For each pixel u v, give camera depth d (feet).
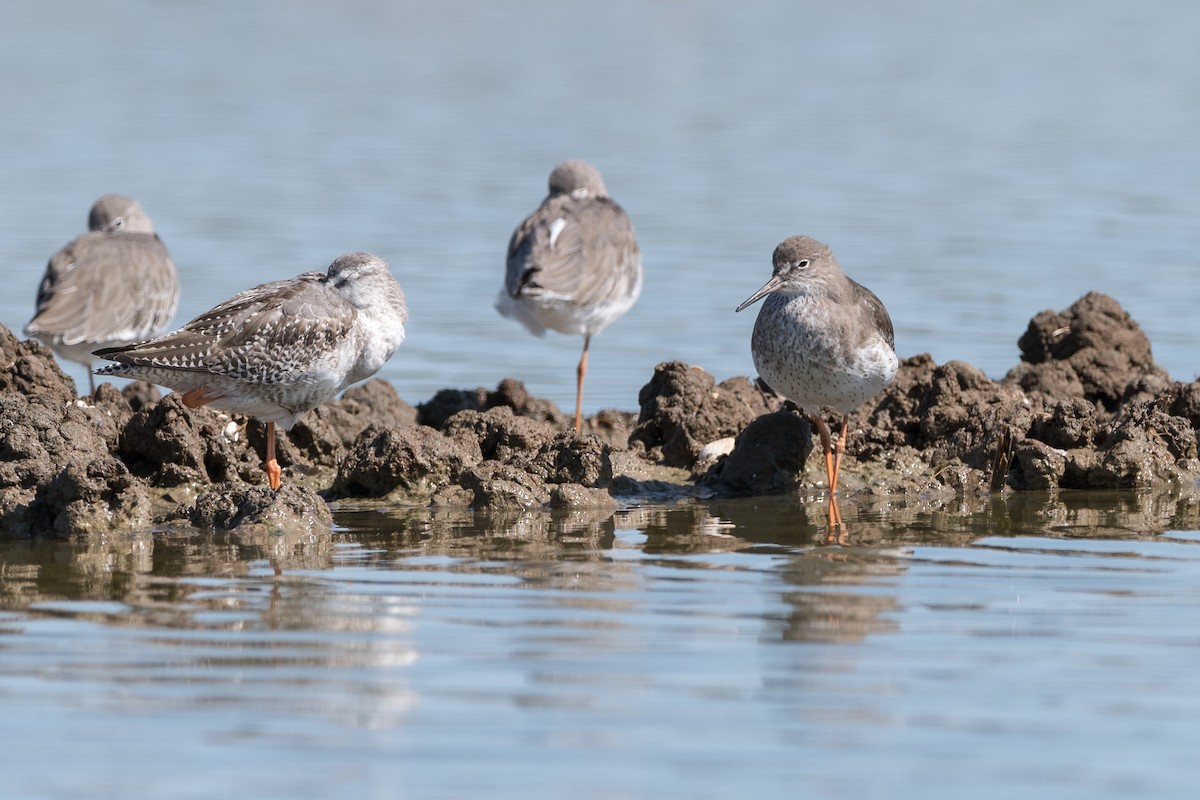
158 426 55.11
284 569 44.34
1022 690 34.09
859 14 219.82
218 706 33.24
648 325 85.20
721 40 199.72
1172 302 86.38
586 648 36.81
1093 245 100.32
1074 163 127.34
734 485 56.49
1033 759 30.66
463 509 53.31
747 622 38.81
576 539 48.29
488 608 40.09
